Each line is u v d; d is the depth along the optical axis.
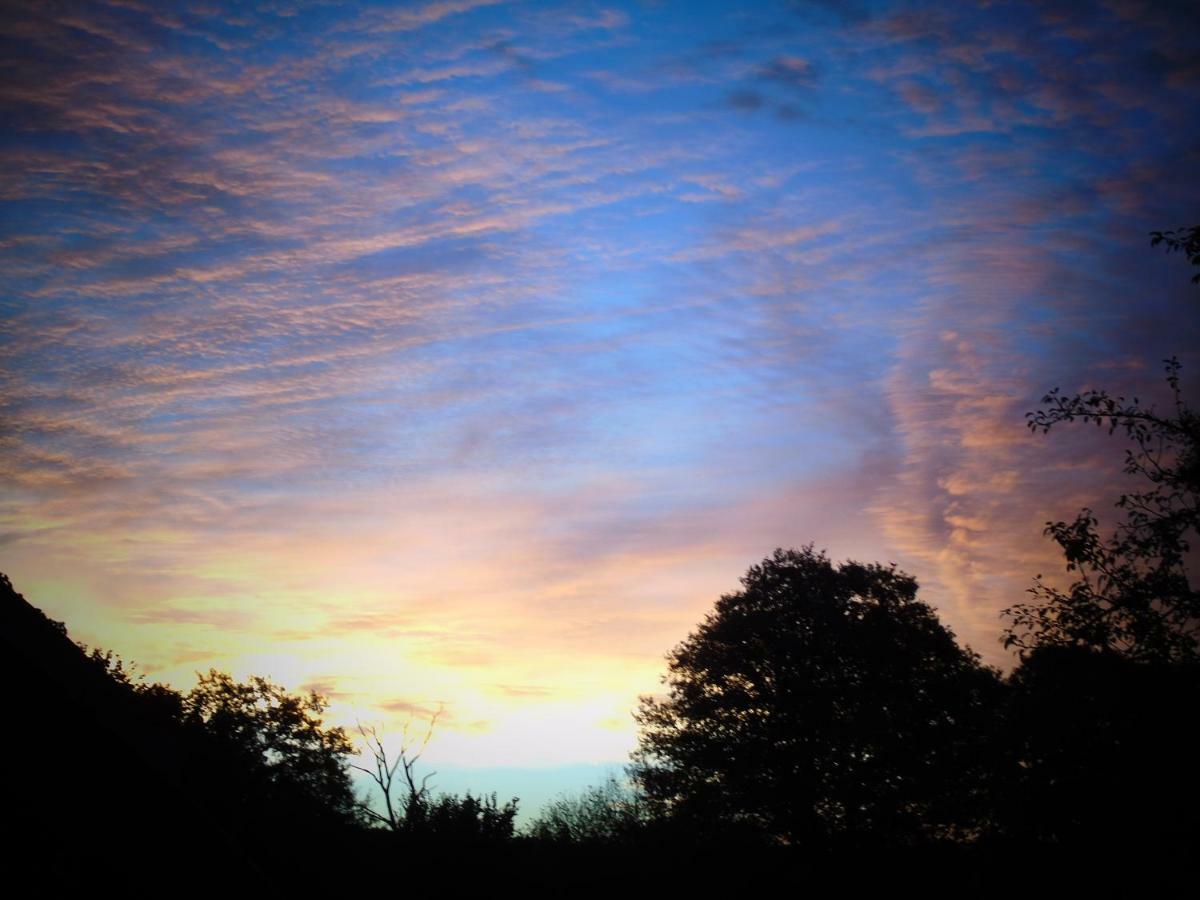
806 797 40.94
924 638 44.44
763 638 46.03
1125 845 15.85
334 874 28.17
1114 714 15.45
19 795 7.44
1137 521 15.73
